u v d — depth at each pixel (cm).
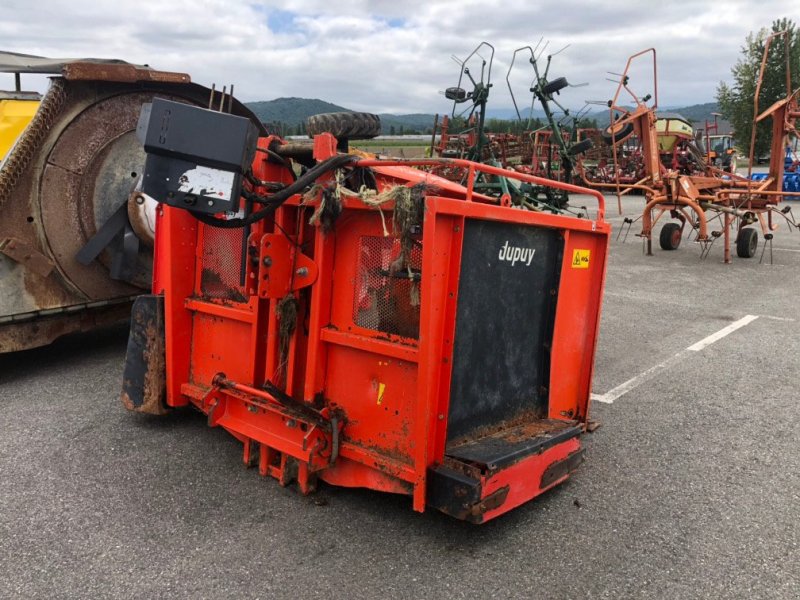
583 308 400
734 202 1233
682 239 1500
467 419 326
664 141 2089
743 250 1216
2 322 509
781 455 416
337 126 373
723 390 533
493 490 297
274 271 322
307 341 340
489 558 300
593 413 483
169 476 365
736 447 428
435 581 282
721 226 1723
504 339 341
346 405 325
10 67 581
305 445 312
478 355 324
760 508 352
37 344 537
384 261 304
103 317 589
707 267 1122
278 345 342
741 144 3203
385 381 309
